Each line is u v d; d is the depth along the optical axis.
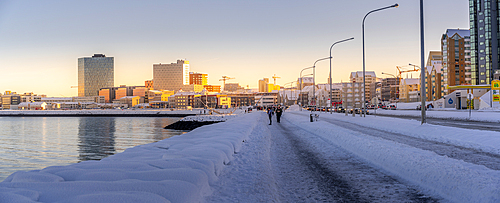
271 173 8.99
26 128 89.19
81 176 6.46
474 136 15.36
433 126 20.88
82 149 43.53
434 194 6.82
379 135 19.61
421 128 20.70
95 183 5.75
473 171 7.20
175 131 75.50
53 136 64.06
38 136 64.44
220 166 8.88
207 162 8.29
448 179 6.98
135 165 7.57
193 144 12.56
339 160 11.27
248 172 8.78
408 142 15.49
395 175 8.77
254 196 6.45
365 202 6.36
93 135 65.25
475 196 5.92
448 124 28.02
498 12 100.06
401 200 6.46
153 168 7.29
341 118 43.97
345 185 7.71
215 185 7.24
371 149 11.92
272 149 14.52
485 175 6.83
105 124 106.38
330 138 17.78
